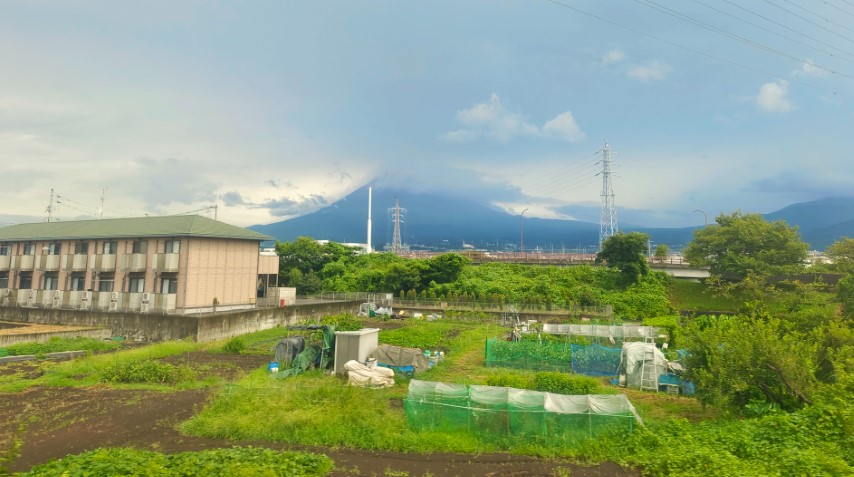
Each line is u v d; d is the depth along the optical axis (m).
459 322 52.00
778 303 33.06
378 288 67.94
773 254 54.16
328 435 15.39
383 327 46.31
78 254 44.84
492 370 27.16
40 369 25.17
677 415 19.45
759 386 17.27
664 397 22.62
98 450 12.77
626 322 51.06
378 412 17.55
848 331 18.09
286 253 74.50
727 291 55.84
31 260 47.78
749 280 39.94
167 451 14.22
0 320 43.09
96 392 21.09
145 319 36.50
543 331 38.47
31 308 41.91
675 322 41.44
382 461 13.81
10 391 20.98
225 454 12.69
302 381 22.91
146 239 41.91
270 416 16.67
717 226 61.50
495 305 57.69
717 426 16.19
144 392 21.16
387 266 72.31
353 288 68.44
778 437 13.91
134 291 42.28
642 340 34.56
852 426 13.52
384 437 15.27
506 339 37.31
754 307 21.11
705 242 60.22
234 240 44.16
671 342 34.09
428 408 16.27
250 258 45.88
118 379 22.89
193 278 40.03
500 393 16.50
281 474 11.64
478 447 14.74
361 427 15.99
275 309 43.28
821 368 17.80
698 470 12.11
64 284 45.88
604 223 101.31
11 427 16.28
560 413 15.40
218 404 18.02
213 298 41.75
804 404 16.16
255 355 30.48
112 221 48.28
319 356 26.77
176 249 40.44
